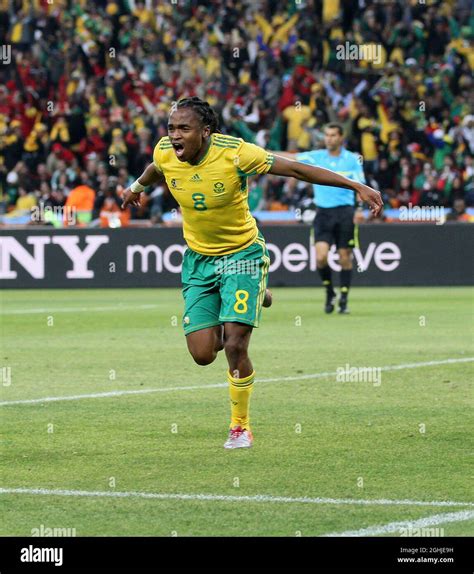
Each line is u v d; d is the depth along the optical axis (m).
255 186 30.14
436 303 22.67
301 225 27.05
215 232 9.06
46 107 34.25
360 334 17.25
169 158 8.97
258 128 32.59
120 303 23.30
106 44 35.22
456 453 8.79
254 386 12.29
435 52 34.75
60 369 13.73
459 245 26.75
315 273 27.08
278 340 16.52
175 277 27.03
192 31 35.66
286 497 7.41
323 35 34.50
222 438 9.48
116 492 7.60
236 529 6.67
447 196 30.17
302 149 31.78
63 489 7.70
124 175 30.12
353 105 31.98
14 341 16.66
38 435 9.65
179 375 13.20
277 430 9.80
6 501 7.38
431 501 7.29
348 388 12.12
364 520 6.84
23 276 27.20
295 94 32.47
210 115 8.75
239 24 35.69
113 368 13.81
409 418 10.33
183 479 7.97
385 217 29.39
